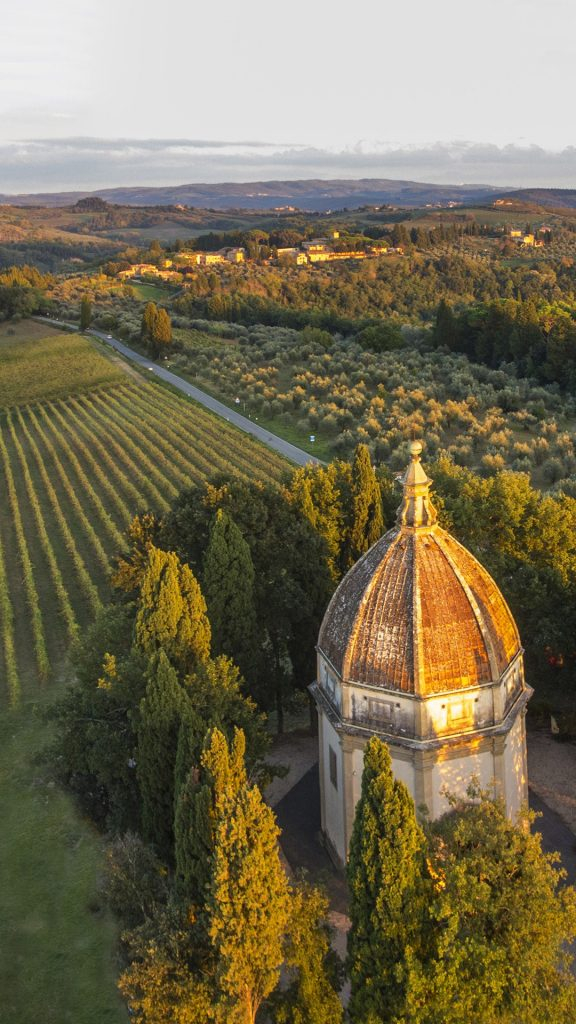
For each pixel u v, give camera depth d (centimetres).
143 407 13225
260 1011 3039
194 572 5247
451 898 2500
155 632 4106
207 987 2667
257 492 5384
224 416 12644
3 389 14500
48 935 3684
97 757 4006
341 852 3709
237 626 4638
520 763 3622
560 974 2584
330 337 16488
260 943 2577
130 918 3300
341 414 11481
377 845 2492
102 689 4112
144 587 4134
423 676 3216
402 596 3303
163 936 2784
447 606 3291
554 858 2667
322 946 2773
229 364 15088
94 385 14475
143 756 3659
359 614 3384
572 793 4241
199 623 4206
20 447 11775
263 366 15075
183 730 3256
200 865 2889
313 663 5025
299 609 4831
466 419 10725
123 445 11525
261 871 2553
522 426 10725
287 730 5128
